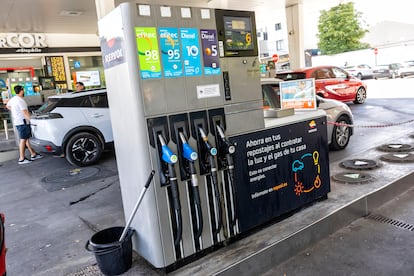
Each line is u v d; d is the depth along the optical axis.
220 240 3.01
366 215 3.84
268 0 12.74
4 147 9.73
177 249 2.76
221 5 12.72
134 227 2.92
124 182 2.93
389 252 3.06
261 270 2.92
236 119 3.04
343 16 32.59
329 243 3.31
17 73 13.79
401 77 25.50
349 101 12.34
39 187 5.89
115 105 2.81
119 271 2.75
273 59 14.34
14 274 3.07
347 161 5.23
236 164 3.08
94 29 13.55
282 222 3.43
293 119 3.50
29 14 10.28
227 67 2.96
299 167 3.59
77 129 7.00
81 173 6.55
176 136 2.70
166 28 2.60
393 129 7.83
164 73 2.61
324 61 34.06
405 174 4.46
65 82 14.09
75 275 2.92
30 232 4.00
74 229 3.97
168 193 2.70
